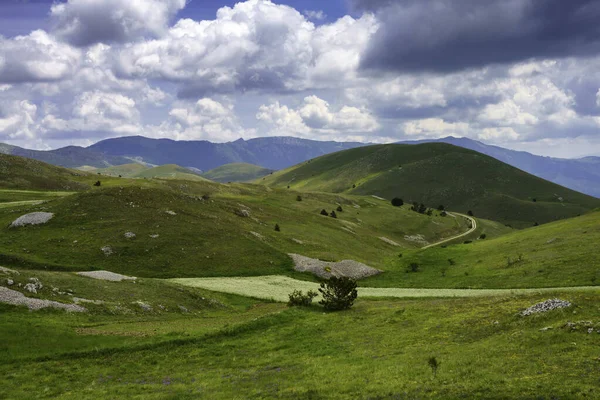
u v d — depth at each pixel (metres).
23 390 23.06
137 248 69.88
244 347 31.55
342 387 20.16
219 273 67.56
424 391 18.09
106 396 21.80
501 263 70.94
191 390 22.36
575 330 23.41
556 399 15.38
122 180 164.12
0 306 34.41
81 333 32.66
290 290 60.38
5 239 67.19
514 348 22.77
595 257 59.56
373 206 188.88
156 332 34.75
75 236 71.00
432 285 66.12
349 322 36.81
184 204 95.50
